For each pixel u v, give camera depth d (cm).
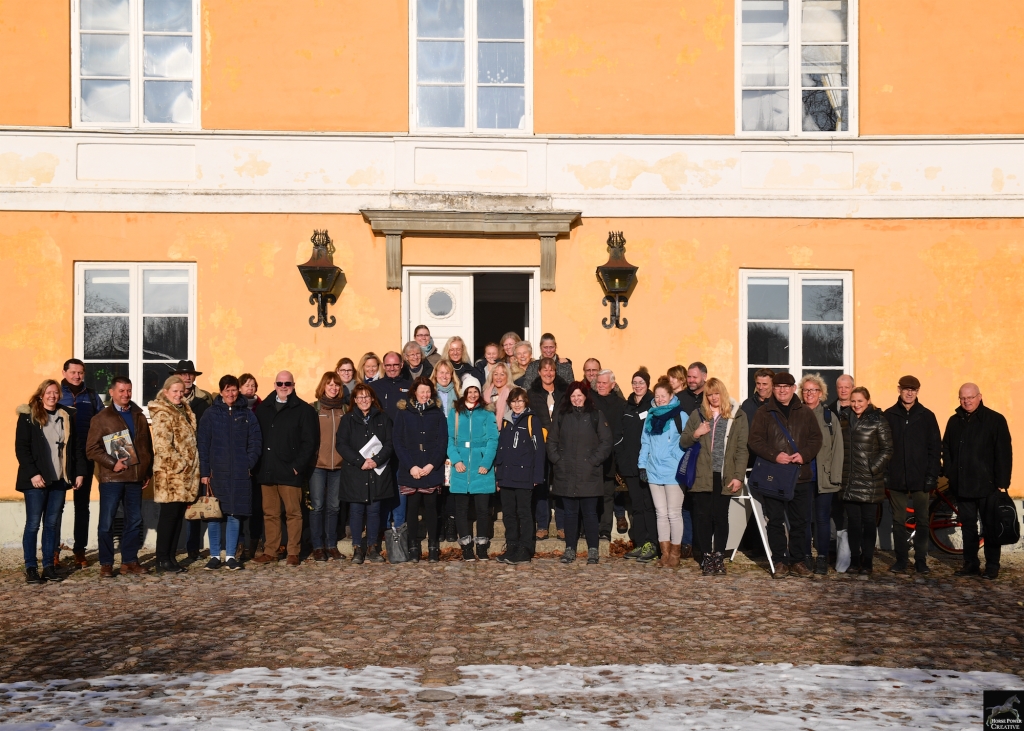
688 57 1193
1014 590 895
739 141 1191
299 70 1168
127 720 530
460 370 1075
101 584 909
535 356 1179
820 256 1191
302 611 783
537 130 1186
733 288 1186
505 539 1068
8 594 869
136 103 1162
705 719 533
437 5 1184
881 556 1092
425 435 1004
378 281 1166
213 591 867
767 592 864
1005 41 1202
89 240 1147
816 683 597
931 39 1202
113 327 1152
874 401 1187
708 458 956
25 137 1145
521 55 1192
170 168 1159
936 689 588
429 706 554
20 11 1149
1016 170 1195
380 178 1170
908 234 1194
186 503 970
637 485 1030
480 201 1168
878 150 1198
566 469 989
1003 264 1193
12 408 1133
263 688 584
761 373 1015
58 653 666
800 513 955
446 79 1185
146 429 980
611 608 793
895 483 988
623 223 1184
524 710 548
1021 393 1186
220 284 1155
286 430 991
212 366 1153
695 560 1026
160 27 1166
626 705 556
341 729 518
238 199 1158
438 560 1016
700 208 1186
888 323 1190
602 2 1188
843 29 1211
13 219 1141
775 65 1205
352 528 1001
